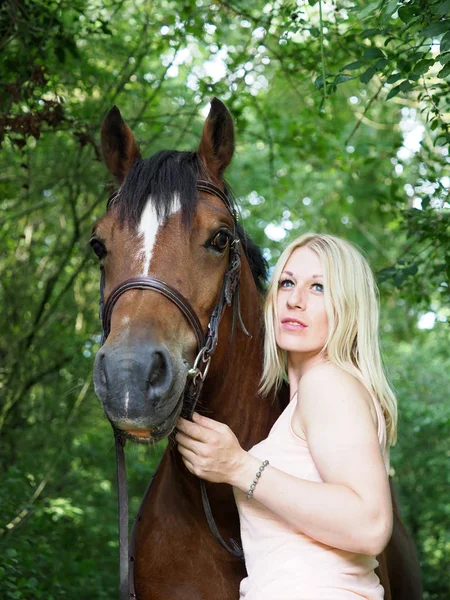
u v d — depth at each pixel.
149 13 5.32
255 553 2.13
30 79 4.04
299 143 5.92
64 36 4.36
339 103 7.93
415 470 6.97
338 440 1.98
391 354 8.22
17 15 4.10
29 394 6.19
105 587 4.99
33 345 5.95
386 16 2.87
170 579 2.48
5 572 3.64
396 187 4.66
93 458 6.64
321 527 1.92
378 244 9.16
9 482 4.52
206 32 5.05
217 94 5.04
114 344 2.00
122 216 2.22
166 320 2.10
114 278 2.19
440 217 3.96
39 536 4.75
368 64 3.56
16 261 6.11
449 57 2.76
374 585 2.09
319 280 2.28
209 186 2.38
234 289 2.43
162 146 6.57
